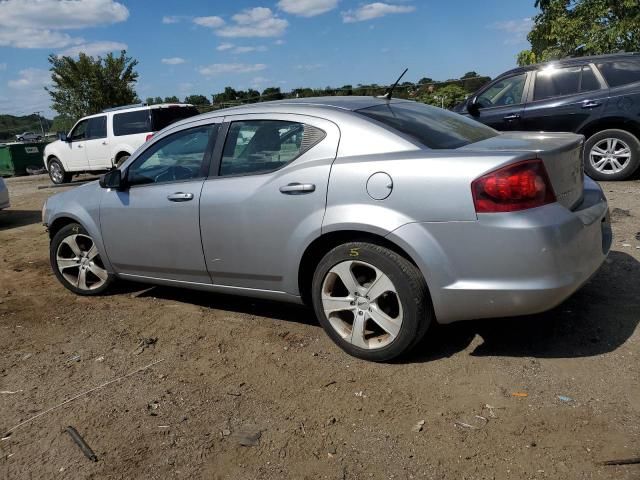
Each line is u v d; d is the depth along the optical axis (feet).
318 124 11.66
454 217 9.87
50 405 10.75
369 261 10.81
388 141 10.91
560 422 8.98
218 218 12.70
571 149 10.73
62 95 83.20
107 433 9.67
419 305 10.51
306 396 10.37
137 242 14.56
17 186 54.13
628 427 8.71
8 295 17.72
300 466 8.49
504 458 8.30
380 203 10.52
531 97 27.35
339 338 11.68
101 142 47.55
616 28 38.11
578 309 12.83
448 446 8.66
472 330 12.30
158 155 14.21
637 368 10.28
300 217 11.46
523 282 9.62
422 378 10.61
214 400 10.49
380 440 8.95
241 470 8.50
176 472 8.55
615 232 18.26
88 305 16.21
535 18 44.45
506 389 10.00
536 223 9.48
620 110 25.38
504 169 9.57
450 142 11.19
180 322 14.37
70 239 16.61
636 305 12.75
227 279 13.17
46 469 8.86
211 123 13.35
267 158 12.23
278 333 13.20
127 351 12.89
